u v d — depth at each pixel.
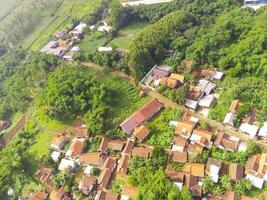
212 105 91.12
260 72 89.44
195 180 74.38
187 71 101.31
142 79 106.19
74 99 99.69
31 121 108.69
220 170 74.88
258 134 79.50
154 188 69.12
